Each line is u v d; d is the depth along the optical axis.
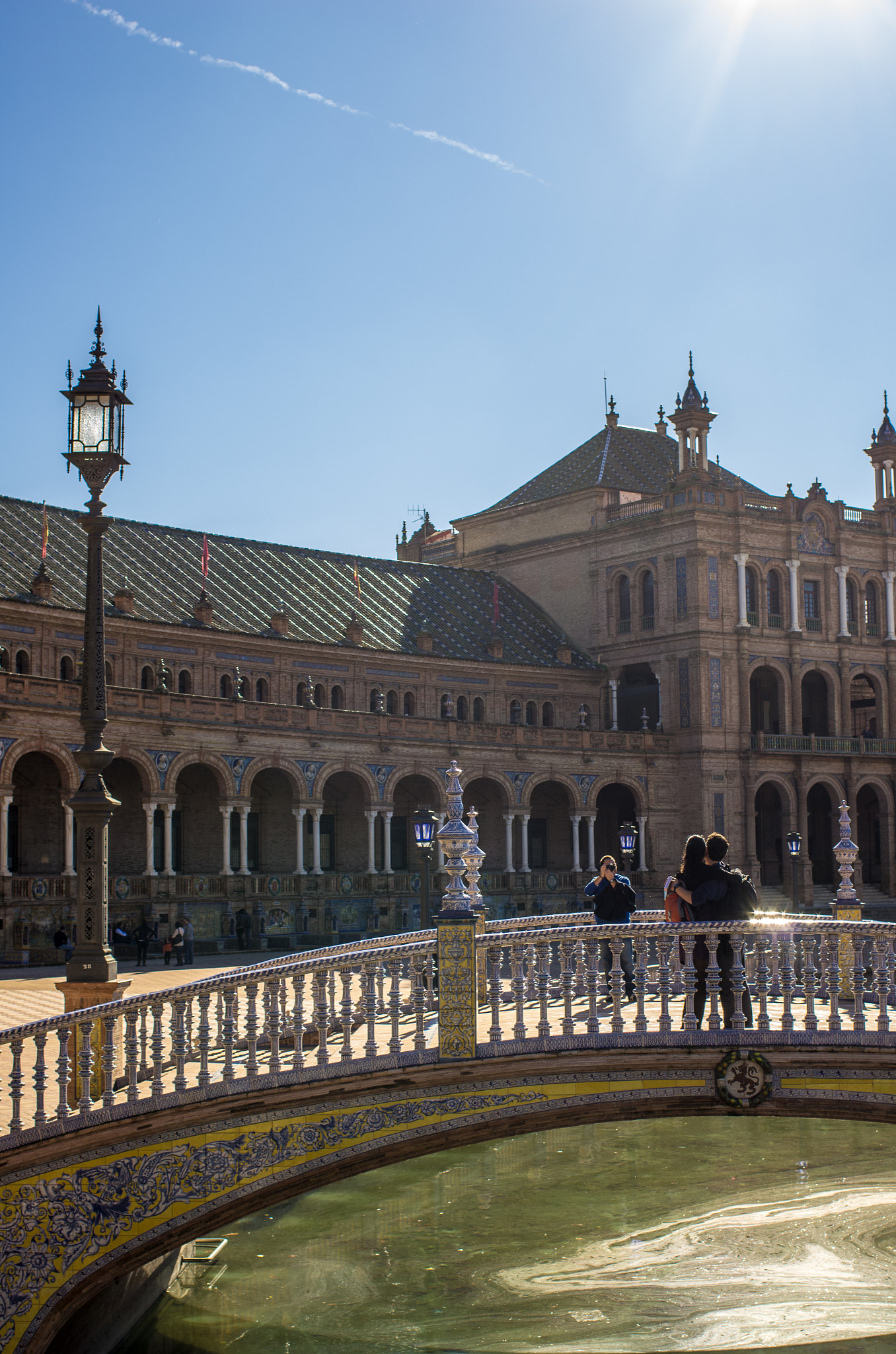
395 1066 15.55
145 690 61.00
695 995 16.58
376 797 70.38
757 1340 16.59
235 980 15.08
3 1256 14.28
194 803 66.50
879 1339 16.59
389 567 87.19
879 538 90.62
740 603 84.44
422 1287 18.58
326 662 75.38
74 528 70.81
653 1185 23.12
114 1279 14.74
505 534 96.25
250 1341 16.97
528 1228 21.08
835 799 86.50
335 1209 22.47
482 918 22.92
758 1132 27.12
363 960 15.64
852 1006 20.25
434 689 80.44
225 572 76.12
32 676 55.47
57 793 60.38
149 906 60.03
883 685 90.06
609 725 87.31
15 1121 14.32
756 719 87.81
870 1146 25.91
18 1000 35.44
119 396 17.80
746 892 17.09
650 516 85.31
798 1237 20.27
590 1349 16.34
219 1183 14.98
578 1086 16.03
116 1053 18.16
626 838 63.19
